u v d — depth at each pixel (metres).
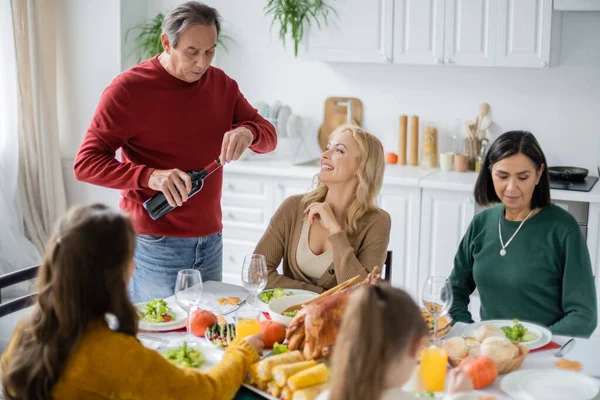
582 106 4.16
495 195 2.45
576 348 2.01
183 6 2.57
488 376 1.75
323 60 4.32
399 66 4.49
